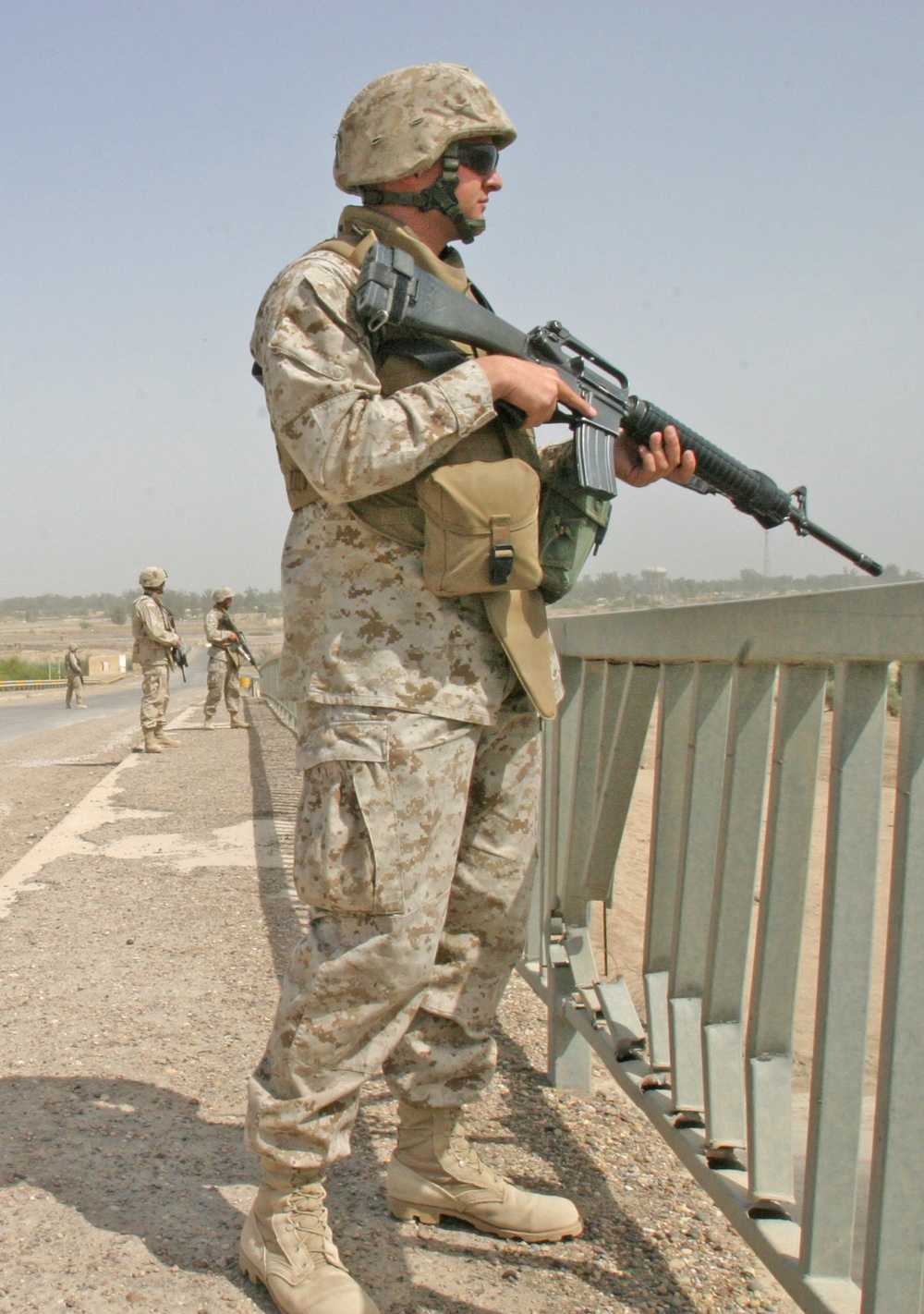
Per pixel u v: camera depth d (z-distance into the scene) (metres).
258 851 6.18
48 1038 3.30
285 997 1.92
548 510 1.99
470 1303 1.99
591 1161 2.55
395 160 1.87
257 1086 1.95
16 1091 2.89
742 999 2.04
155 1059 3.13
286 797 8.17
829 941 1.61
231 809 7.69
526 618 1.94
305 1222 1.96
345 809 1.85
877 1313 1.46
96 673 68.62
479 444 1.86
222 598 16.45
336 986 1.87
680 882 2.17
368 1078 1.93
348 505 1.87
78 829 7.00
